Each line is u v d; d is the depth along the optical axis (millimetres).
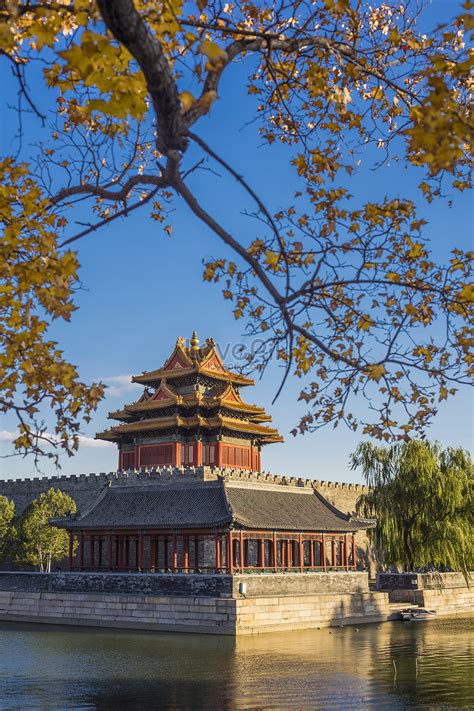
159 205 14477
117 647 56125
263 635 63688
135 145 13141
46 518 91438
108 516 79125
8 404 12695
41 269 12016
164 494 79625
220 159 9156
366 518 89500
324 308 11383
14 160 12875
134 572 74500
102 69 9414
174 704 37281
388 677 43594
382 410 13867
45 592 75562
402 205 12711
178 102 8758
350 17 12969
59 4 11188
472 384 12930
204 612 65438
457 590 89812
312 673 45094
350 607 75375
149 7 10484
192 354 108438
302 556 78625
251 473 93562
